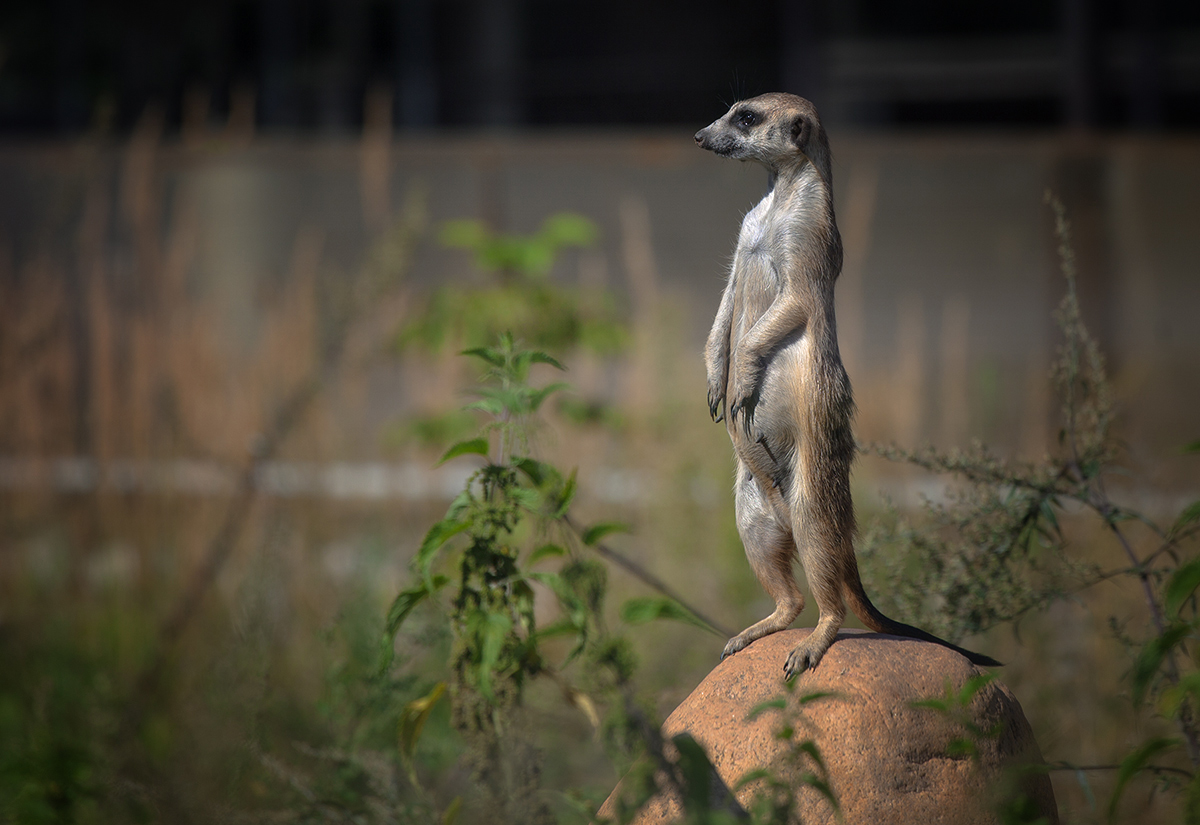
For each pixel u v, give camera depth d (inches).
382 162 744.3
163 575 547.5
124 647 506.9
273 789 329.4
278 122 1264.8
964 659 244.5
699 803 201.6
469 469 667.4
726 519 510.9
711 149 266.1
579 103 1277.1
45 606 553.6
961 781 222.8
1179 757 332.8
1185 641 281.1
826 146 265.4
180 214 769.6
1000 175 778.8
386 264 569.3
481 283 652.1
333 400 593.3
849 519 255.0
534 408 264.4
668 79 1259.2
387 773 300.4
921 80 1222.3
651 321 609.9
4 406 592.1
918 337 755.4
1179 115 1192.2
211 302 733.9
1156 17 1183.6
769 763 222.7
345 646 455.5
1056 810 243.4
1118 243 763.4
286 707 399.2
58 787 346.0
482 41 1290.6
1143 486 433.1
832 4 1224.2
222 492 566.9
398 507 590.2
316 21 1288.1
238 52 1269.7
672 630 449.4
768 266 264.1
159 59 1261.1
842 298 775.7
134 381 599.8
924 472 598.2
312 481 568.7
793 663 237.9
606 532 270.1
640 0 1256.2
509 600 255.0
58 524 587.8
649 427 557.6
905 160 785.6
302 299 615.8
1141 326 757.9
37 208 697.6
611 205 784.9
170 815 311.4
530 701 342.0
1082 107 994.1
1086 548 406.9
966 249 781.9
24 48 1250.6
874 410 631.8
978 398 669.9
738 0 1244.5
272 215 773.9
